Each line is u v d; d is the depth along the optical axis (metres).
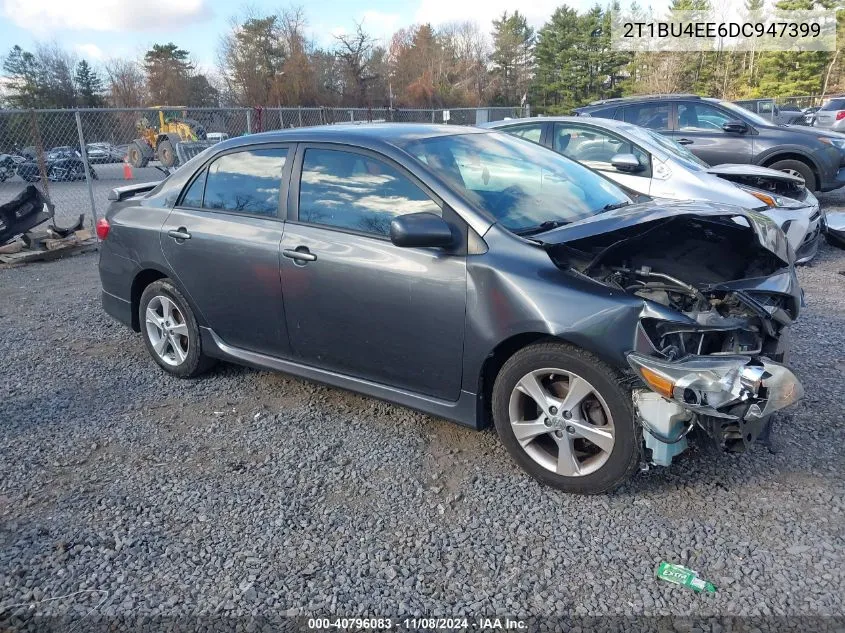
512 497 3.22
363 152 3.69
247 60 49.34
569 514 3.07
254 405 4.31
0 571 2.79
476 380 3.30
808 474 3.31
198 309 4.44
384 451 3.69
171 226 4.45
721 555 2.77
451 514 3.11
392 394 3.66
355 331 3.66
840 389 4.21
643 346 2.83
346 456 3.65
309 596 2.62
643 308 2.86
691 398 2.73
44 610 2.58
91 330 5.95
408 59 58.47
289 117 17.06
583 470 3.13
